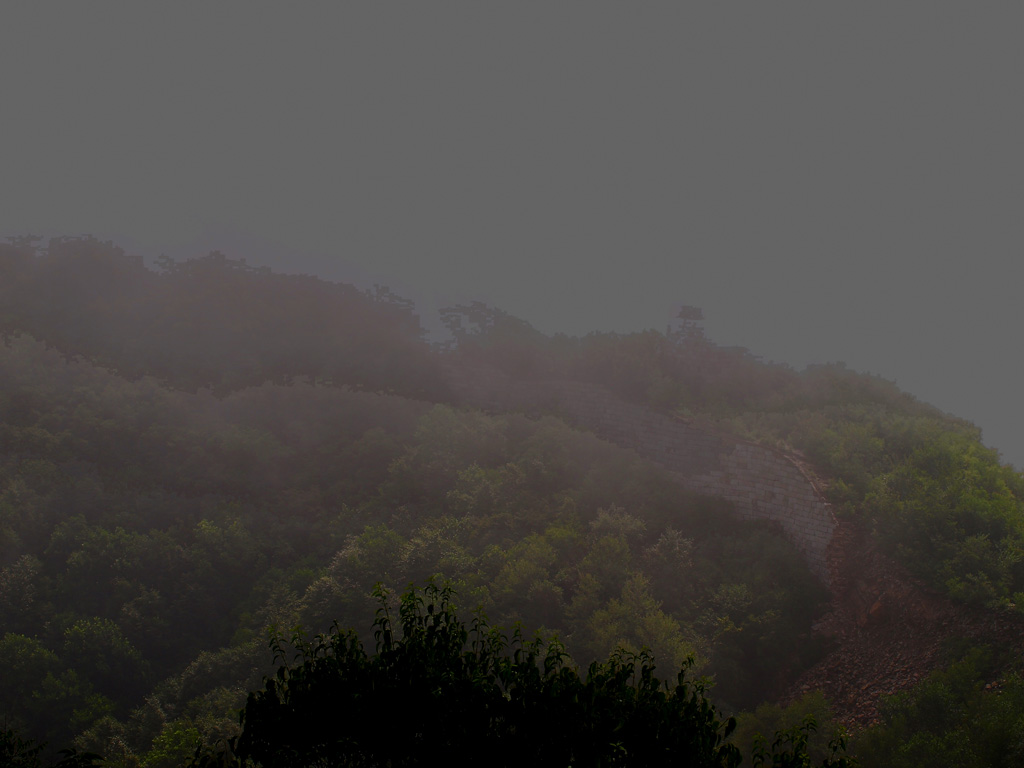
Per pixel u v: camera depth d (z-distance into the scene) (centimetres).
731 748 1655
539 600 4866
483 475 6675
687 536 5912
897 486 5284
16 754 1809
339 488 7038
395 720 1594
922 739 3219
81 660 4953
